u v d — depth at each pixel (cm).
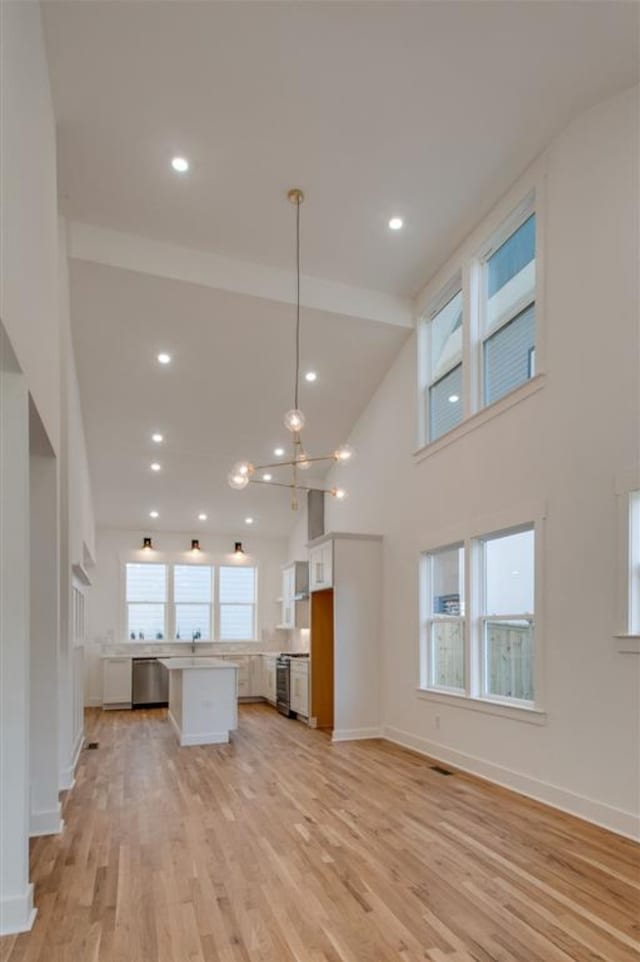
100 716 844
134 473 874
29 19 301
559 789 409
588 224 414
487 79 393
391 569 686
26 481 282
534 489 454
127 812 417
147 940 250
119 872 317
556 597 422
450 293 612
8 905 259
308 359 686
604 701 377
